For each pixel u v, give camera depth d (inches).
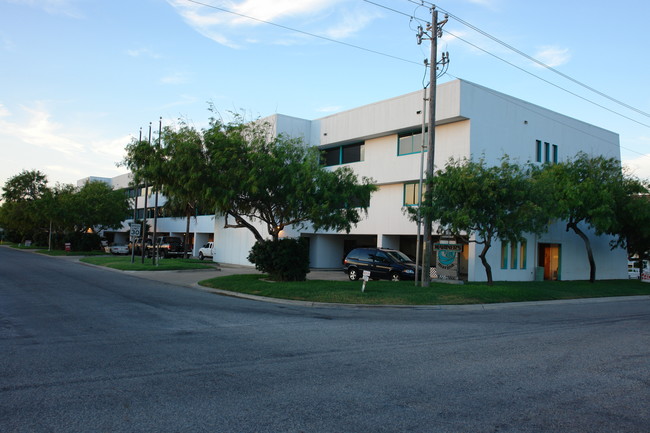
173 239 1750.7
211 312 480.4
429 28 727.7
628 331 436.1
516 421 191.6
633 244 1104.2
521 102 1032.8
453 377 257.3
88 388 221.9
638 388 243.3
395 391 228.8
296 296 617.9
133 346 313.3
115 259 1402.6
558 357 314.3
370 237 1393.9
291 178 682.8
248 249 1440.7
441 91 938.1
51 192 2079.2
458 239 928.3
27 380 232.8
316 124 1272.1
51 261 1362.0
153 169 696.4
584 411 205.8
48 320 404.8
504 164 719.7
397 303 591.8
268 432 173.8
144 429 174.1
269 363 277.6
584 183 936.3
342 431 176.2
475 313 549.6
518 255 1015.6
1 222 2812.5
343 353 308.7
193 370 257.9
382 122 1078.4
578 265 1181.7
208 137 692.1
